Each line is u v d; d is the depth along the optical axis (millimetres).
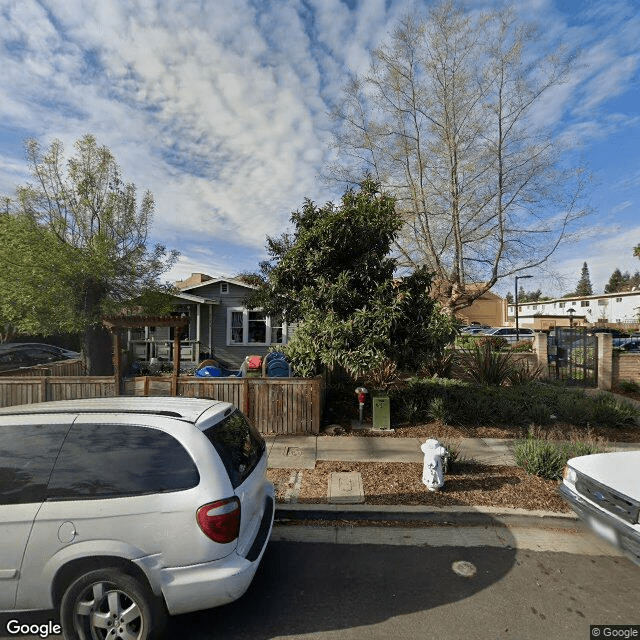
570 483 4258
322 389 8781
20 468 2945
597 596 3414
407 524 4750
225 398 8094
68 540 2713
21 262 11172
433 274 8656
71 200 12359
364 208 8461
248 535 3066
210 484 2855
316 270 8680
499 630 3012
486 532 4559
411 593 3469
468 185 15398
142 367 16531
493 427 8312
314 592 3496
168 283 14023
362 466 6305
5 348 14719
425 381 10695
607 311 51594
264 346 19328
